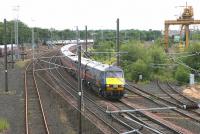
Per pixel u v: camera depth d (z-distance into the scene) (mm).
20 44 136500
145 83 58875
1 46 101812
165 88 52969
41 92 47438
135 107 37156
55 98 42625
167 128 28594
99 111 35375
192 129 28844
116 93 42438
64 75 65625
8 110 35906
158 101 41875
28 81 58281
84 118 30594
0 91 48219
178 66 63188
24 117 32719
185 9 78500
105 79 42594
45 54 107438
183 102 40344
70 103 37688
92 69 47406
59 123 30500
